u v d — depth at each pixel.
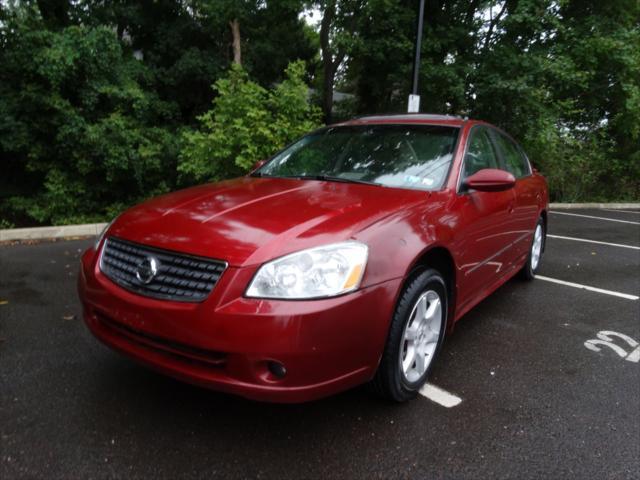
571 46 11.72
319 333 2.05
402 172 3.21
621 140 16.98
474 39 11.73
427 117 3.80
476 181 3.06
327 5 11.01
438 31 11.59
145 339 2.28
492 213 3.46
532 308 4.39
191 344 2.09
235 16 12.36
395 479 2.07
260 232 2.25
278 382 2.06
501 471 2.14
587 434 2.44
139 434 2.31
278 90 7.98
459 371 3.10
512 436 2.40
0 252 5.86
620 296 4.86
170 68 13.45
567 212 12.92
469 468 2.15
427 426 2.46
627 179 17.45
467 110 11.78
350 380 2.20
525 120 11.42
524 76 10.54
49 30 11.26
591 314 4.29
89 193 11.74
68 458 2.12
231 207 2.57
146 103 11.89
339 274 2.12
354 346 2.16
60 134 10.60
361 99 14.15
